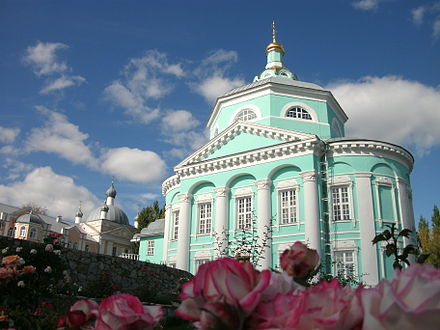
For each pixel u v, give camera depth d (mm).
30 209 74312
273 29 41906
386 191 26094
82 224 81750
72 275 14023
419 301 1179
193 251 29031
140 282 16891
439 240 42438
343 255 24453
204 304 1491
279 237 25641
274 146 27078
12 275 7027
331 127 32031
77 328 1800
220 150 30281
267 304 1448
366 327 1235
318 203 25297
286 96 31828
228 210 28625
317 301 1386
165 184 35344
